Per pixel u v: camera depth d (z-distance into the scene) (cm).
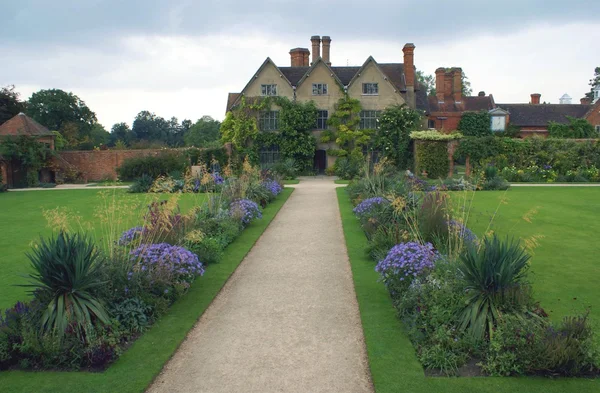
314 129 4066
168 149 3609
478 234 1334
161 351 637
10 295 848
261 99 3988
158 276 780
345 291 884
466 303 629
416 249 804
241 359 621
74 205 2055
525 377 557
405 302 716
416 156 3512
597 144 3167
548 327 594
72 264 643
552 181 3047
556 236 1299
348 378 571
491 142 3284
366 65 4003
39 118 6406
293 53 4625
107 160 3675
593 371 564
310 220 1620
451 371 570
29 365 598
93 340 609
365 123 4053
